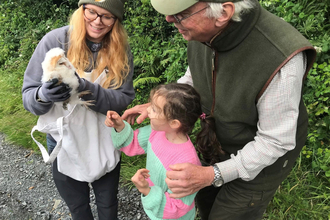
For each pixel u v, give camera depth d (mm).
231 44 1105
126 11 4434
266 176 1302
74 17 1342
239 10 1001
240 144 1315
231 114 1209
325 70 2336
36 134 3463
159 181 1322
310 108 2395
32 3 6328
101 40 1432
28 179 2816
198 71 1423
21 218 2314
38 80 1302
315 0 2734
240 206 1372
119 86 1485
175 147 1300
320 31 2574
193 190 1145
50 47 1334
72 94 1177
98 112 1456
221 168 1150
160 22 4016
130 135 1430
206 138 1344
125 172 2691
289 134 1062
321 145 2393
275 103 1046
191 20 1032
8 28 6391
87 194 1671
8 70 5445
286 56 995
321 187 2211
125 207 2367
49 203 2475
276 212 2141
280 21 1079
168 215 1223
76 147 1391
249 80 1088
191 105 1218
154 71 3730
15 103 4266
